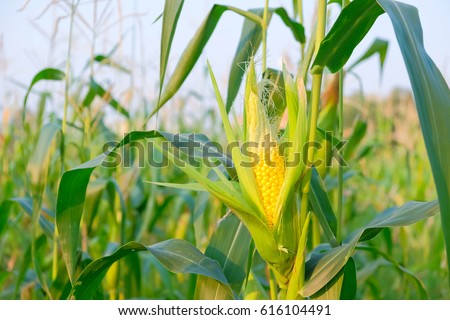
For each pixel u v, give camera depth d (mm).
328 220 1305
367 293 2043
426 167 2764
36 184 1490
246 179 1160
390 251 1769
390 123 3146
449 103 975
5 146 2484
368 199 3127
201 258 1226
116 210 1810
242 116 1226
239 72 1407
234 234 1303
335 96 1621
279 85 1302
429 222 2494
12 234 2291
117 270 1684
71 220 1324
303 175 1160
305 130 1151
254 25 1430
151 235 2578
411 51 1002
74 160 2266
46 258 1956
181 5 1195
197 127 3076
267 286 1601
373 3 1092
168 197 2088
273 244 1161
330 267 1177
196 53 1270
